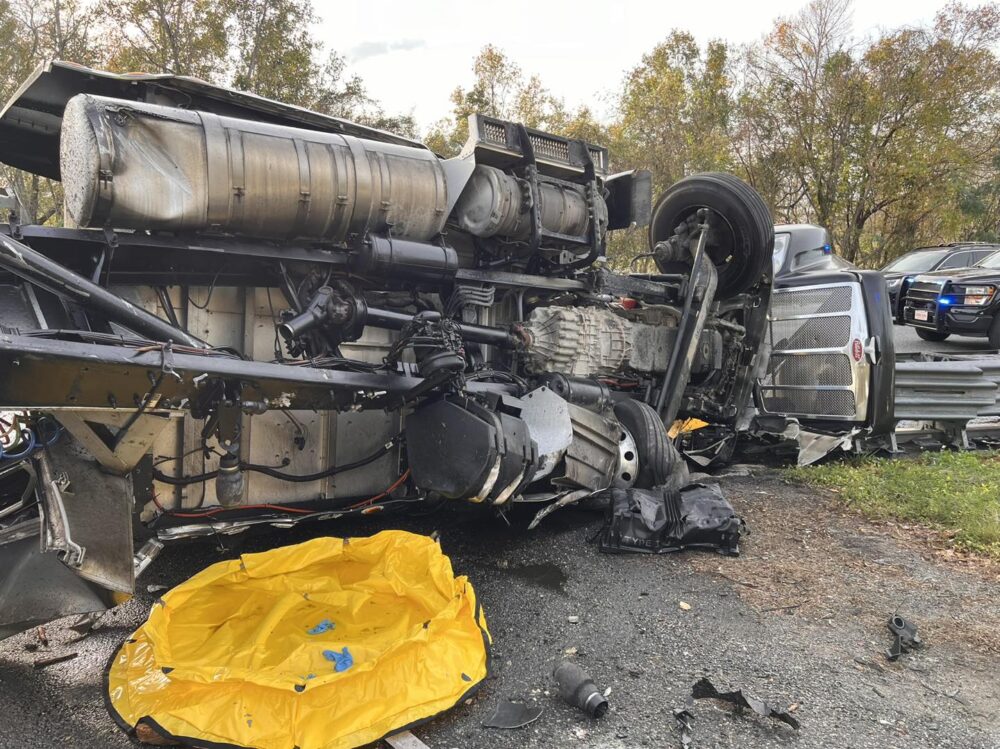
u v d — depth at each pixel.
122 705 2.26
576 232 4.46
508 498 3.41
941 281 11.54
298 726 2.11
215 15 17.91
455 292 4.00
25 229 2.70
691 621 3.15
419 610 2.87
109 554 2.47
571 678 2.52
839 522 4.57
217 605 2.81
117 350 2.37
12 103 3.24
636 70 23.83
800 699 2.56
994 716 2.48
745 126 23.02
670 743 2.30
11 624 2.41
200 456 3.25
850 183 21.81
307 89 19.00
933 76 21.30
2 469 2.75
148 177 2.70
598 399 4.32
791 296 6.33
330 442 3.64
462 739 2.30
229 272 3.31
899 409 6.42
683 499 4.10
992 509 4.45
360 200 3.24
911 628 3.04
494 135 3.97
